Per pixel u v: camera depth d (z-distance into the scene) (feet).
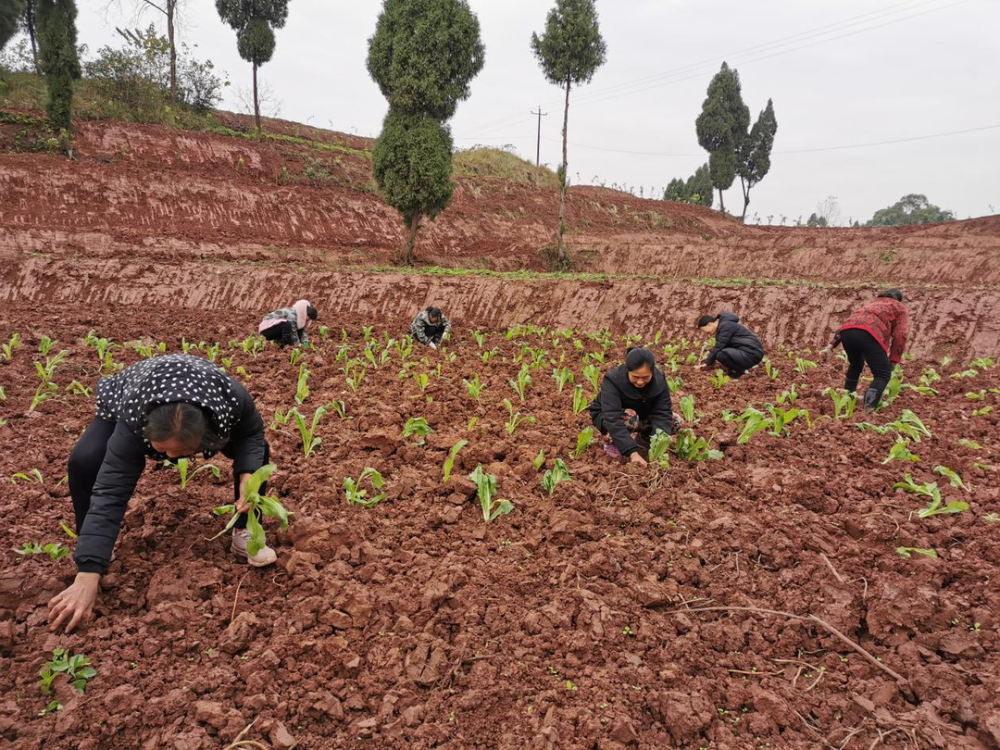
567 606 10.62
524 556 12.13
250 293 50.47
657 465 15.76
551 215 100.89
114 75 87.76
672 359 33.50
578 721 8.47
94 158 73.10
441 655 9.48
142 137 79.46
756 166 148.05
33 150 70.69
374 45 64.90
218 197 74.08
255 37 88.89
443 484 14.64
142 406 8.77
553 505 13.79
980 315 39.01
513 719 8.59
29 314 37.96
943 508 14.01
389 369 28.04
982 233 83.41
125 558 11.13
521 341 41.75
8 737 7.75
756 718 8.73
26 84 88.02
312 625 10.03
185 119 93.97
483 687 9.04
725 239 92.32
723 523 13.05
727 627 10.36
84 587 9.31
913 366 35.99
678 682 9.24
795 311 44.29
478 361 32.22
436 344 36.68
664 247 87.86
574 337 44.80
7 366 24.38
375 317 48.08
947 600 10.97
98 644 9.27
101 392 10.12
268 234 73.26
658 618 10.53
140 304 47.85
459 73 65.36
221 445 9.80
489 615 10.43
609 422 16.11
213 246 64.28
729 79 140.97
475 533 12.89
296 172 85.10
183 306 48.96
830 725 8.78
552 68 75.77
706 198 176.04
